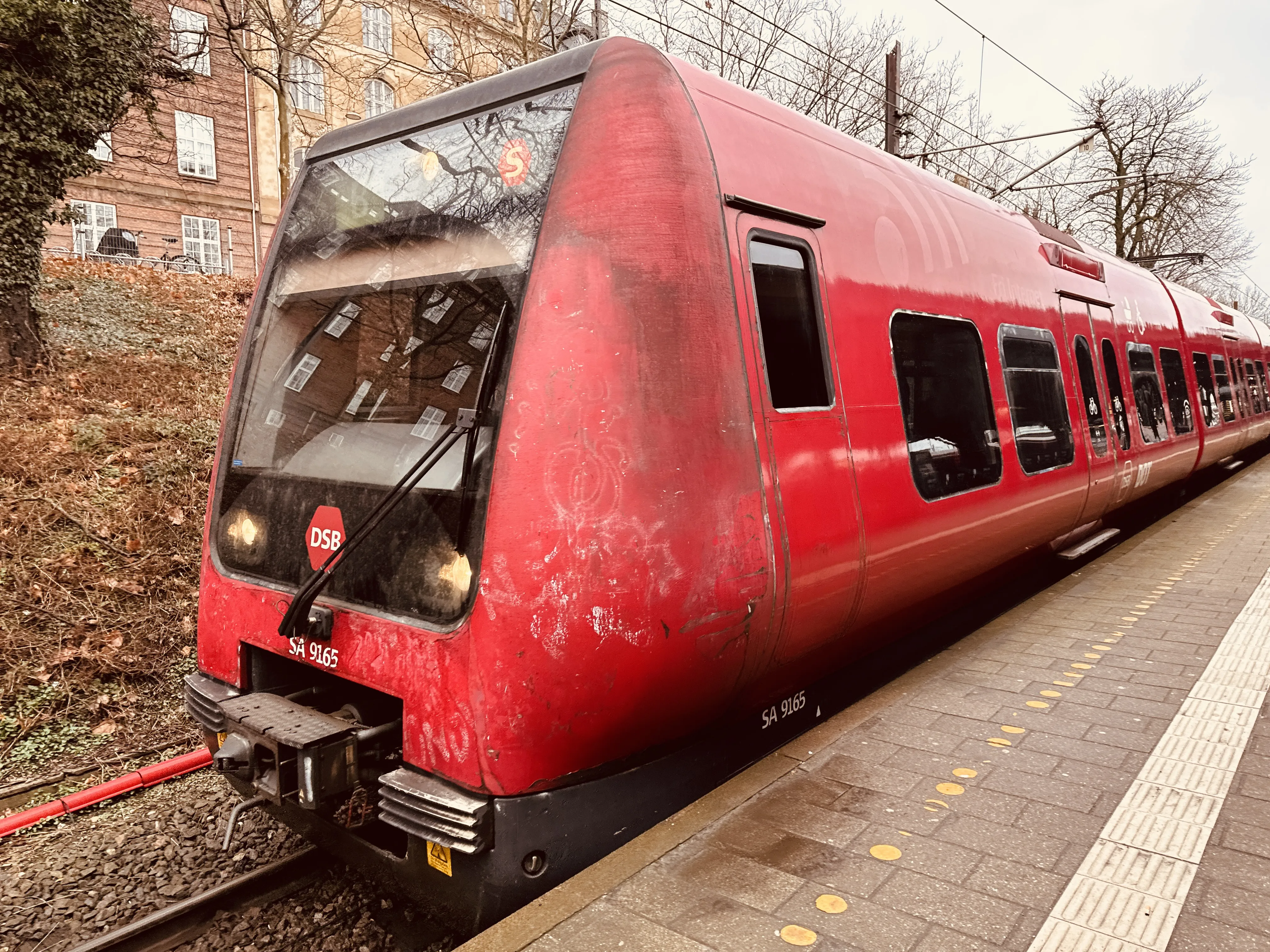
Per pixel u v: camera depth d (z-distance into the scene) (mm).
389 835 2926
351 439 2918
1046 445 5164
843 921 2273
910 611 3990
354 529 2797
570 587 2338
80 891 3367
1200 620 5094
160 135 13648
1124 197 32438
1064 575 6629
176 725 4953
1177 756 3258
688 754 3002
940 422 3998
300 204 3502
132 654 5395
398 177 3105
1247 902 2312
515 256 2631
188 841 3746
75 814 4023
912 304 3875
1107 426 6348
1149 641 4734
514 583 2326
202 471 7730
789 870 2521
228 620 3252
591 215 2543
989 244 4918
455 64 17547
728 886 2441
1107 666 4332
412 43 25219
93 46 9969
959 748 3389
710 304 2705
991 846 2645
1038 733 3516
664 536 2480
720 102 3068
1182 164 31531
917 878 2477
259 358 3426
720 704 2918
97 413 8836
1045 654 4566
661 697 2576
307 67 24266
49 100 9680
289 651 2955
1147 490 7805
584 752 2475
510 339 2525
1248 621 5012
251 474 3266
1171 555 7145
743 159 3023
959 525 4055
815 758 3301
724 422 2697
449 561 2477
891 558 3516
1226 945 2135
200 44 14461
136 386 10023
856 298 3479
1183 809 2838
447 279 2793
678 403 2568
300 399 3172
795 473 2975
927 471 3797
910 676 4266
